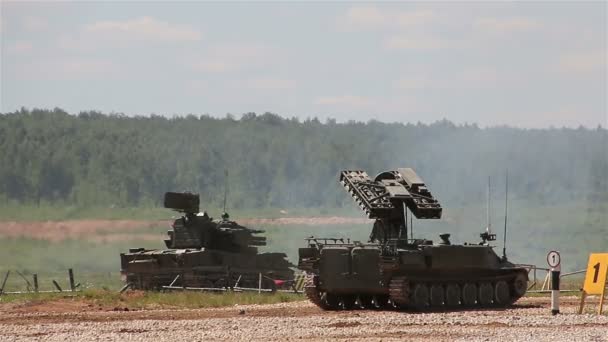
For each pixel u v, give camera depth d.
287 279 186.75
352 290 120.69
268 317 111.62
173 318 112.00
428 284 121.81
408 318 108.75
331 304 124.25
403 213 123.69
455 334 95.38
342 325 102.75
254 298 142.00
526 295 144.62
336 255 120.81
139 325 103.75
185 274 173.25
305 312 118.94
